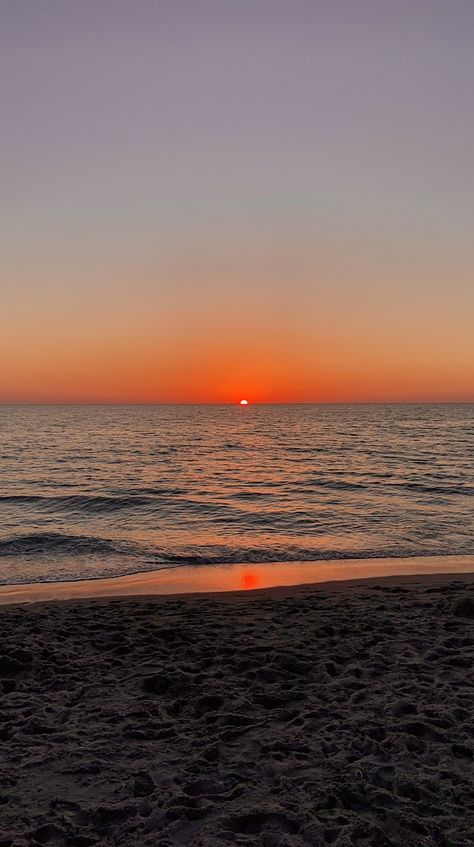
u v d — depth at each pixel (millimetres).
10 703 5523
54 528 16703
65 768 4375
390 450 45562
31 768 4383
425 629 7551
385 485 25609
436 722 4984
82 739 4820
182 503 21328
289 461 37875
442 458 38531
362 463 36031
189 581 11156
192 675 6109
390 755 4488
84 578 11383
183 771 4324
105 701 5555
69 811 3871
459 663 6312
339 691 5676
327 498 22391
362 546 14188
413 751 4559
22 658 6621
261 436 66375
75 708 5395
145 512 19625
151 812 3846
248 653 6766
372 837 3561
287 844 3510
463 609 8227
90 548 13922
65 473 30938
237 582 11055
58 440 58938
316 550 13773
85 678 6117
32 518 18453
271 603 9172
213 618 8328
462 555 13172
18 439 59844
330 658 6559
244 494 23578
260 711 5305
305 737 4801
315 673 6129
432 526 16625
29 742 4773
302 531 16188
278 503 21312
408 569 11891
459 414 146500
